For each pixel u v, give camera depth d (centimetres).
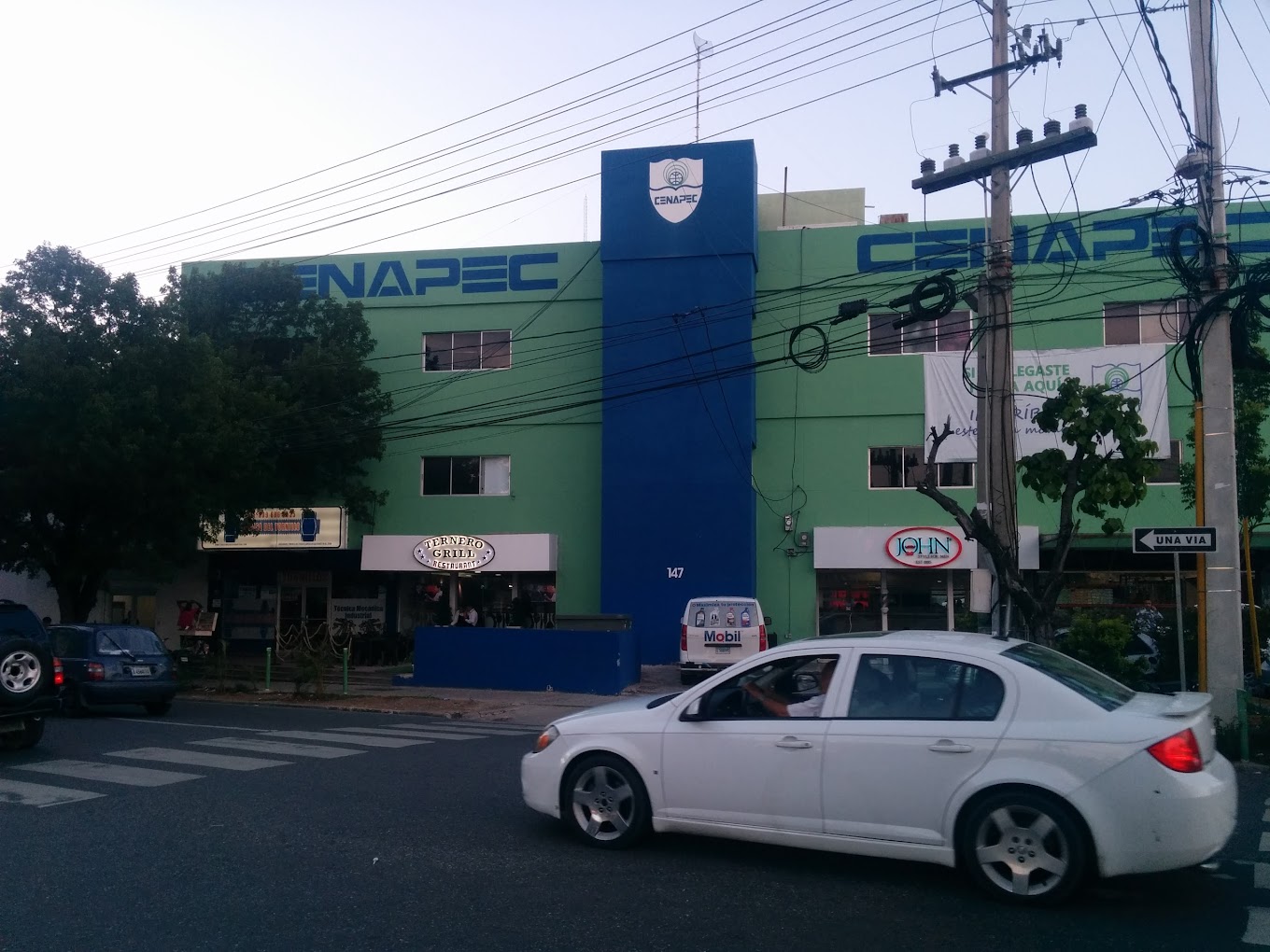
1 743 1279
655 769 765
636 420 2750
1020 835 656
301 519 2877
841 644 741
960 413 2634
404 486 2994
